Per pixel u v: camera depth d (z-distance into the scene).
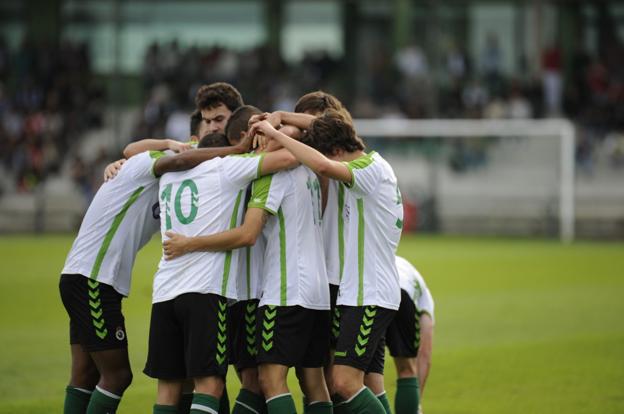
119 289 19.69
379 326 18.78
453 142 73.56
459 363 29.03
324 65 91.12
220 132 20.08
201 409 17.89
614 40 94.94
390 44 97.25
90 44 97.06
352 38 97.31
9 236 71.44
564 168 71.69
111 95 95.00
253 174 18.48
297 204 18.89
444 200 73.62
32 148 78.31
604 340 32.31
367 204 18.89
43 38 96.75
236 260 18.59
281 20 97.81
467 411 23.66
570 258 55.91
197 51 89.44
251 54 89.38
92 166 75.44
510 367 28.44
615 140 78.25
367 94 90.69
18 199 76.81
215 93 20.69
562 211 71.19
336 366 18.59
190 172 18.89
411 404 21.08
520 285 45.53
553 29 95.19
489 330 34.34
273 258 18.86
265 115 19.44
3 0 96.94
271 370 18.58
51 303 39.91
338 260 19.53
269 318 18.61
